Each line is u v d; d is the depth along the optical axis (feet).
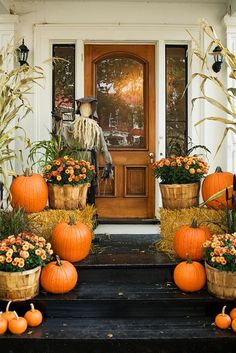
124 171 15.84
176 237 10.31
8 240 9.14
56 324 8.91
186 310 9.30
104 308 9.24
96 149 13.00
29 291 9.08
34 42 15.29
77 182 11.03
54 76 15.75
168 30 15.48
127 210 15.83
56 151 12.14
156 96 15.72
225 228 10.30
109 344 8.29
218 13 15.56
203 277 9.55
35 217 10.41
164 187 11.30
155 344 8.31
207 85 15.51
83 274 10.21
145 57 15.84
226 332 8.53
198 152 15.53
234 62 10.52
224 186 11.17
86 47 15.75
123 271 10.27
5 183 10.62
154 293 9.52
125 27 15.40
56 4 15.34
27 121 15.30
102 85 15.89
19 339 8.28
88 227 11.13
